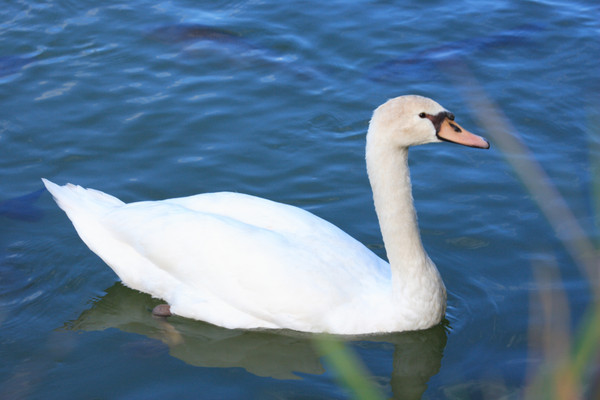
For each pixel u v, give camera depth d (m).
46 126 3.27
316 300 2.64
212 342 2.67
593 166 3.07
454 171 3.13
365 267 2.70
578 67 3.44
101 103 3.36
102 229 2.79
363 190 3.08
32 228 2.96
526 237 2.91
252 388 2.54
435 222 2.97
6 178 3.10
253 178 3.11
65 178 3.11
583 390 2.37
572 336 2.61
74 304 2.77
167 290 2.74
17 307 2.74
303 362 2.61
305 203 3.04
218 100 3.38
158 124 3.29
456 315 2.72
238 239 2.68
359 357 2.62
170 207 2.76
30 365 2.60
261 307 2.66
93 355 2.63
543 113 3.27
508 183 3.08
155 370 2.59
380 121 2.57
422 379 2.56
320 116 3.31
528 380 2.53
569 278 2.78
